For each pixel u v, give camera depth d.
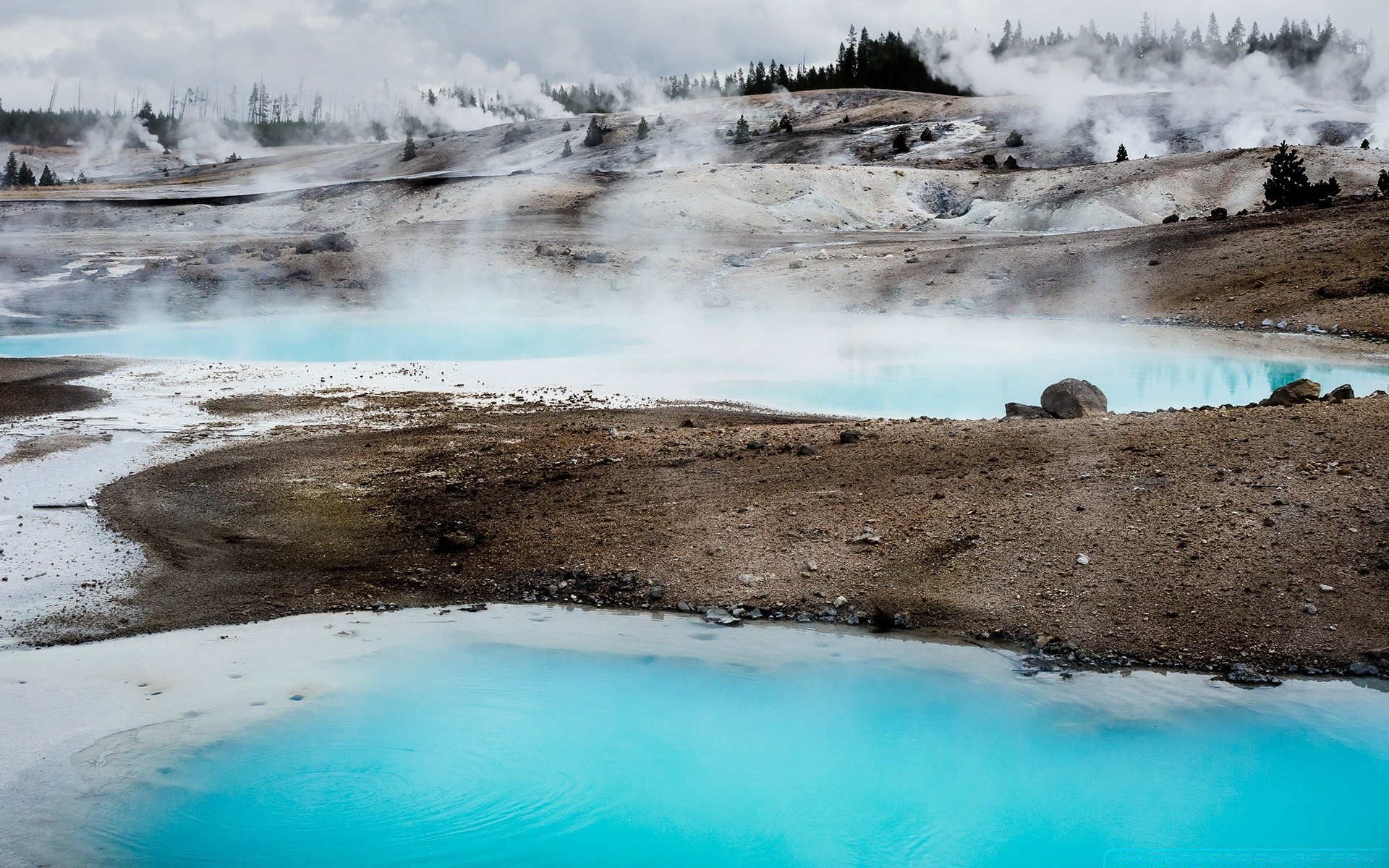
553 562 11.18
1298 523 10.43
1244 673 8.53
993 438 13.81
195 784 7.41
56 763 7.64
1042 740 7.76
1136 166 64.81
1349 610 9.14
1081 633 9.23
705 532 11.61
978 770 7.50
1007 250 43.50
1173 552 10.23
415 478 14.27
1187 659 8.80
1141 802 7.09
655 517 12.16
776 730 8.03
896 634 9.48
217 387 22.41
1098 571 10.08
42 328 35.25
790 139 95.00
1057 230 58.09
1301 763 7.42
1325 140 81.81
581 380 23.45
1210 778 7.30
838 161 85.25
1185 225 43.22
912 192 67.38
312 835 6.77
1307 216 40.16
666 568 10.88
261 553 11.74
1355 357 25.50
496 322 36.75
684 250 49.28
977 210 62.81
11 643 9.59
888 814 7.06
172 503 13.44
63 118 176.75
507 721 8.21
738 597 10.23
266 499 13.55
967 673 8.76
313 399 20.83
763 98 123.06
